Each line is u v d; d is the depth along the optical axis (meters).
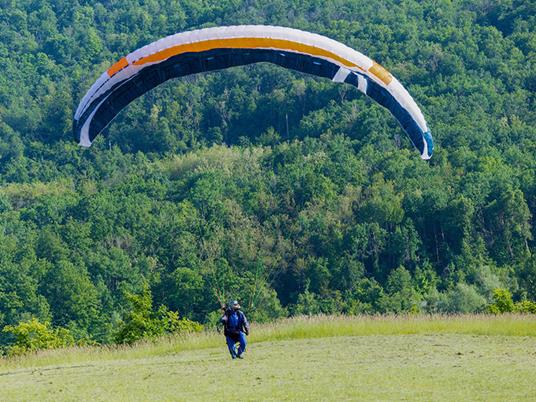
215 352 107.69
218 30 106.06
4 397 75.81
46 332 151.12
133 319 146.50
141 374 85.12
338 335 115.69
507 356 89.88
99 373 88.00
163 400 71.12
